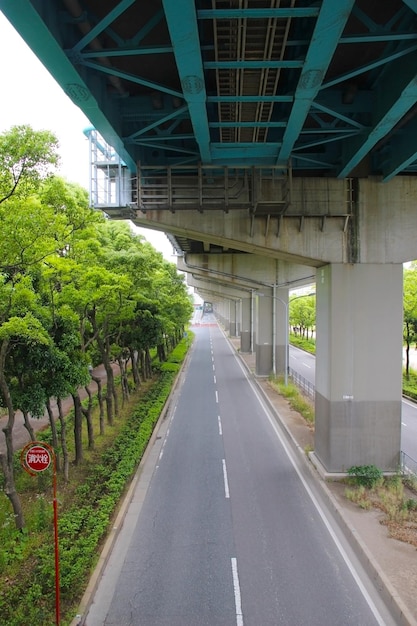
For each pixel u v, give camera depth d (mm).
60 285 14414
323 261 14539
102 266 16703
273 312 36500
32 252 9977
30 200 9812
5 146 8312
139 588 9211
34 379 13555
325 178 14297
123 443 18297
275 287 35062
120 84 9961
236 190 14195
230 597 8898
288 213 14211
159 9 7695
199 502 13289
